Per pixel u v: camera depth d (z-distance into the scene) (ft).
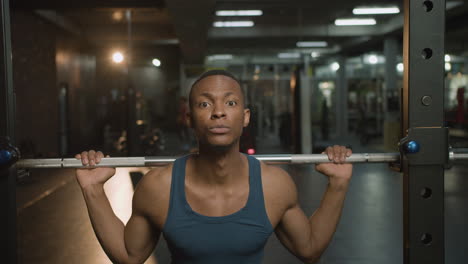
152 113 73.15
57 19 39.04
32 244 13.16
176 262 3.71
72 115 46.42
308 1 33.94
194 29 33.58
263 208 3.56
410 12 4.01
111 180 24.75
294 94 35.17
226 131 3.32
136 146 34.47
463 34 42.14
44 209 18.03
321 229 4.08
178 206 3.52
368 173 28.17
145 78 76.84
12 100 4.10
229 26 46.32
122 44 53.62
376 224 15.03
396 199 19.52
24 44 32.89
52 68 39.24
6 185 4.04
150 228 3.85
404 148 4.00
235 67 63.21
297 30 47.67
